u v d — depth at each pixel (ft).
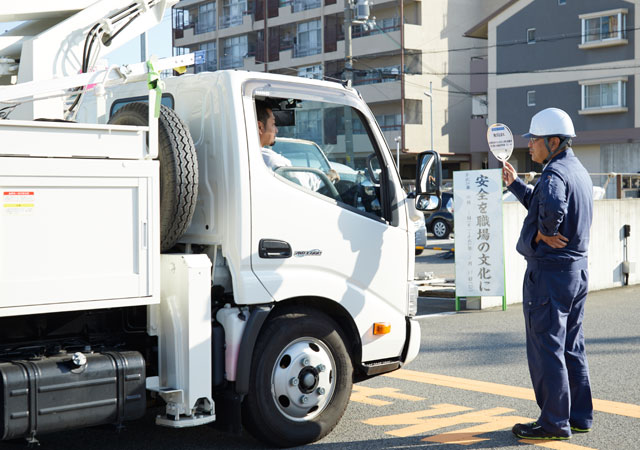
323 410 16.39
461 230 35.47
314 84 16.48
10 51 17.75
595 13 122.93
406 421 18.17
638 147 121.70
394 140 148.46
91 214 12.98
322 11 164.86
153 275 13.64
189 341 14.08
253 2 180.96
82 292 12.86
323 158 16.57
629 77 121.29
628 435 16.88
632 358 25.09
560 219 15.61
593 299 39.17
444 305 37.19
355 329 16.83
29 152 12.33
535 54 130.82
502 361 24.99
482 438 16.71
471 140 143.43
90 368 13.19
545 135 16.56
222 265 15.37
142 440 16.84
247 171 15.02
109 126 13.10
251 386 15.25
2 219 12.14
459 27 155.22
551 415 16.28
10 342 13.76
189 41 199.31
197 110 15.81
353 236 16.66
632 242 45.09
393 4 150.30
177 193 14.12
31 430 12.53
